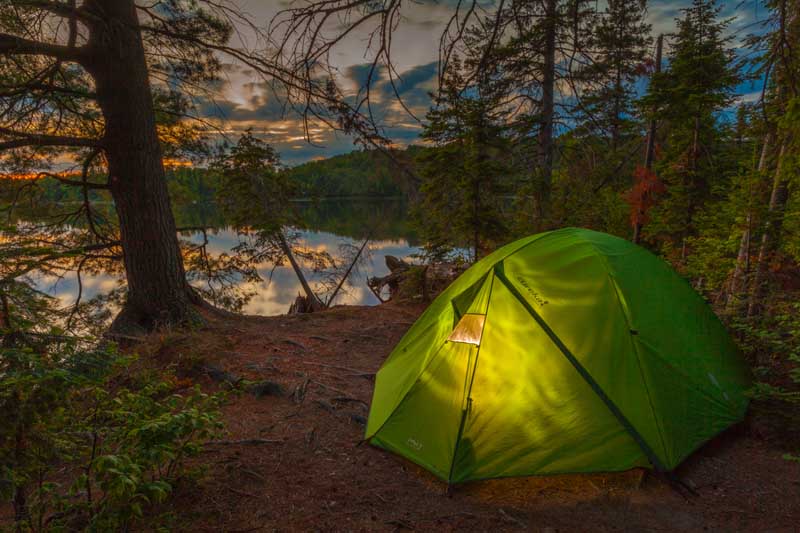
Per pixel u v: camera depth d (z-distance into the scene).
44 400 2.38
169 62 7.79
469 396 4.18
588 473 3.88
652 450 3.88
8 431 2.25
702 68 11.28
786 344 5.38
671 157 14.62
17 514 2.81
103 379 2.84
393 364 5.58
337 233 28.39
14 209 8.92
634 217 13.84
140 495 2.66
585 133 12.44
